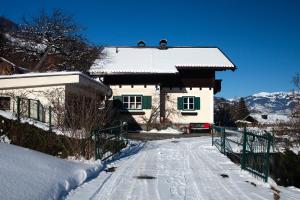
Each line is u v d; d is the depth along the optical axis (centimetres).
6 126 1070
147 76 2783
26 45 2798
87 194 653
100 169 905
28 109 1359
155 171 933
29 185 590
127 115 2766
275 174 1042
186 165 1056
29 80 1581
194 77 2884
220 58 3009
